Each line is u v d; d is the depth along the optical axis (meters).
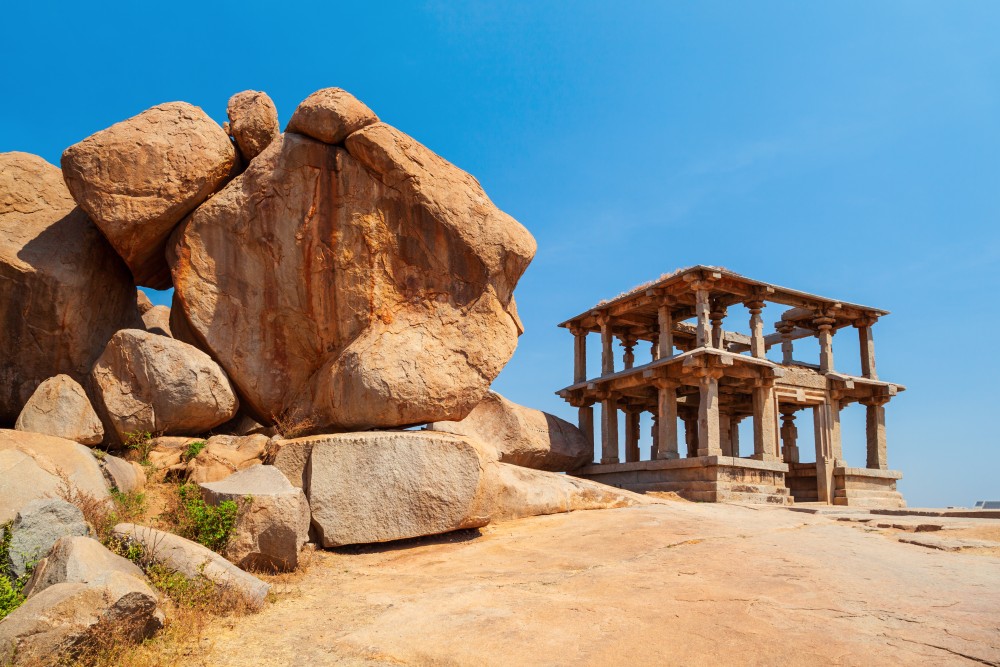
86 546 7.73
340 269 13.49
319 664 6.93
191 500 10.63
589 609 8.04
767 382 24.84
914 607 7.70
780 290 26.16
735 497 21.81
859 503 26.61
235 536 9.99
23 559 7.89
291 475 11.81
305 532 10.85
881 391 28.33
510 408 24.19
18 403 13.30
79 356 13.47
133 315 15.26
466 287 13.95
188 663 6.93
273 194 13.55
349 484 11.70
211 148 13.62
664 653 6.66
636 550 10.98
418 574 10.37
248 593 8.70
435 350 13.46
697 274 23.89
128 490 10.89
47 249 13.27
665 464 23.56
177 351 12.76
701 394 23.55
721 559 10.11
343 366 13.08
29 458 9.68
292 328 13.83
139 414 12.55
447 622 7.88
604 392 27.75
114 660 6.79
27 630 6.43
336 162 13.62
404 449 12.09
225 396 13.11
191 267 13.45
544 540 12.22
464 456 12.49
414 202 13.52
